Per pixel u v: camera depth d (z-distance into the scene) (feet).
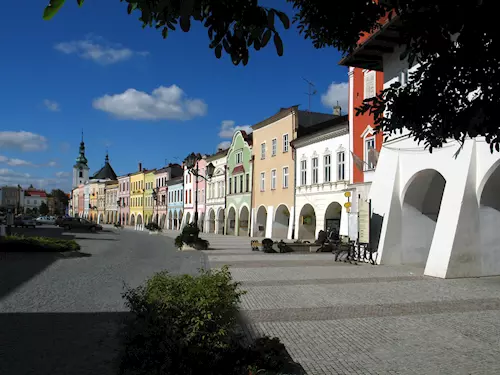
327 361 19.12
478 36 9.78
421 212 57.36
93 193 393.29
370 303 31.40
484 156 44.24
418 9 10.33
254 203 142.82
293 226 116.16
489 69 10.11
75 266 54.24
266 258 66.33
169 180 245.04
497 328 24.52
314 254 73.82
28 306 30.25
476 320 26.37
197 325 13.96
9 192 513.45
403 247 56.39
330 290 36.78
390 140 53.16
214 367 13.80
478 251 44.80
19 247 64.75
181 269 52.54
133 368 13.71
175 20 8.94
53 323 25.59
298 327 24.79
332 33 11.89
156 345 13.64
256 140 142.41
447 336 22.97
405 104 11.48
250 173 145.69
